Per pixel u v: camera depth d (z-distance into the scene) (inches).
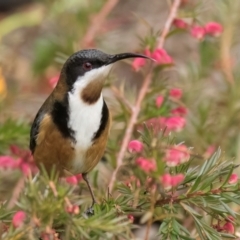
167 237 301.6
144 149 289.1
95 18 532.4
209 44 489.7
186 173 308.3
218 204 301.0
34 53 563.5
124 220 306.3
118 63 614.2
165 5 660.1
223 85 512.4
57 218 281.9
